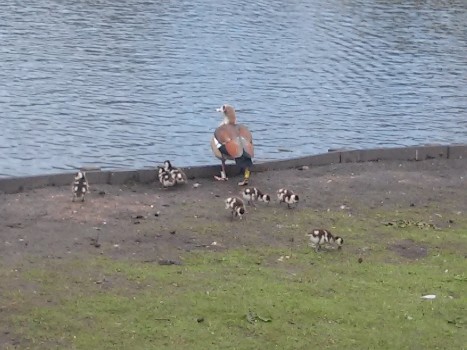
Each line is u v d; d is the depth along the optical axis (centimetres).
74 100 3056
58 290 1123
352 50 4234
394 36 4631
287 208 1639
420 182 1869
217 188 1777
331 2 5703
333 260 1334
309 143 2733
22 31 4169
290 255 1347
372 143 2764
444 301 1144
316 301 1120
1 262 1232
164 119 2900
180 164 2433
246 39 4378
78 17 4616
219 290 1147
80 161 2422
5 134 2636
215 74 3597
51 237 1376
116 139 2647
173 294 1126
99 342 977
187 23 4697
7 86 3183
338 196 1738
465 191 1814
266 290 1155
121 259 1284
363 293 1166
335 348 992
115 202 1616
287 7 5434
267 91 3375
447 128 2983
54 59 3647
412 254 1387
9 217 1475
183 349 970
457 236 1490
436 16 5306
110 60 3697
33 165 2367
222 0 5531
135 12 4888
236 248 1375
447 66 3959
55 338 983
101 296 1107
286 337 1012
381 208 1666
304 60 3959
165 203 1633
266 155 2581
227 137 1822
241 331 1023
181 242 1392
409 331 1044
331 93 3394
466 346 1014
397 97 3381
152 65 3669
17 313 1041
